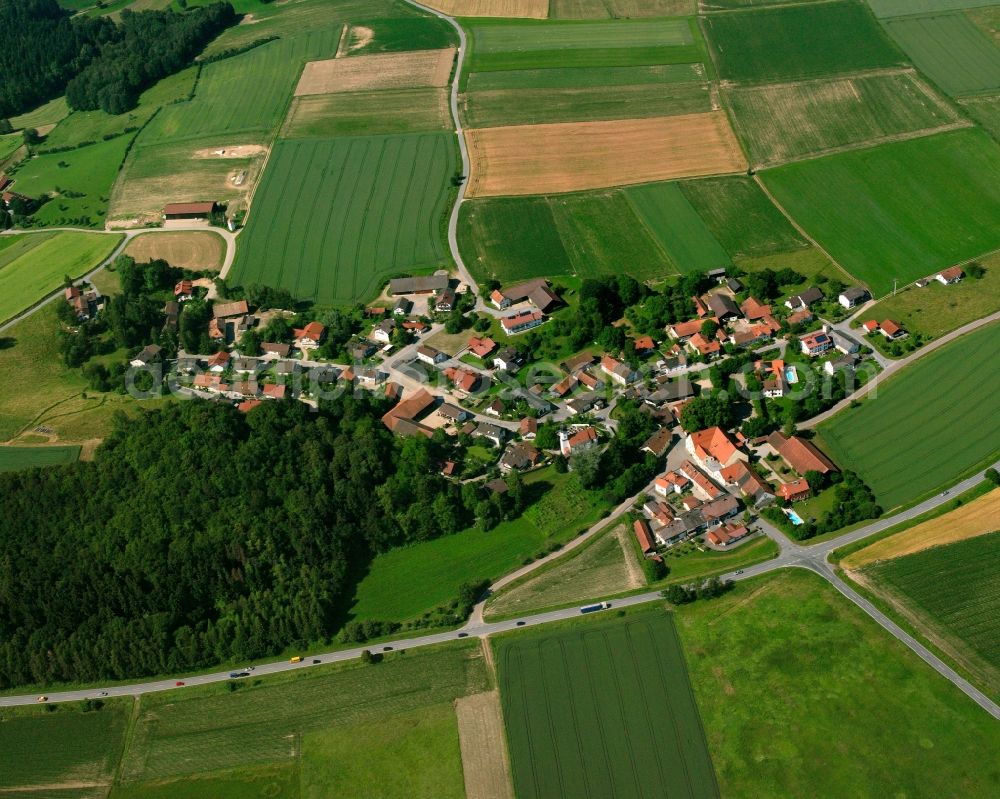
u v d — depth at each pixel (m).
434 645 165.75
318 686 161.50
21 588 173.62
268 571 177.38
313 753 151.50
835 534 177.62
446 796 143.50
